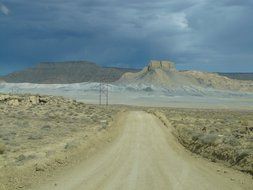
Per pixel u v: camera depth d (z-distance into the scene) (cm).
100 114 9638
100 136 4881
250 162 2678
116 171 2405
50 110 9312
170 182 2048
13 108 9019
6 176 2100
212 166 2786
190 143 4378
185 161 3005
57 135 4653
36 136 4219
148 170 2469
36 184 1984
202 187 1928
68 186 1916
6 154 2891
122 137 5038
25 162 2541
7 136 4075
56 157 2870
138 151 3597
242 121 8031
